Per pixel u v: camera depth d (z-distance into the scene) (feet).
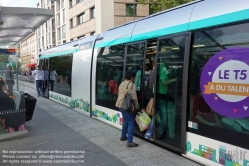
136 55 17.39
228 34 11.01
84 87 25.84
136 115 15.96
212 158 11.65
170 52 14.23
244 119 10.27
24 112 18.70
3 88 17.61
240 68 10.43
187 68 12.87
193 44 12.78
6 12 19.22
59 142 16.75
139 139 17.24
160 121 15.06
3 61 18.01
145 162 13.16
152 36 15.87
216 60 11.49
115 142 16.58
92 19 87.56
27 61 165.07
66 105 31.48
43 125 21.40
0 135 17.31
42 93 42.27
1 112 17.51
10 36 34.04
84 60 25.88
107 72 21.35
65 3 114.21
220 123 11.27
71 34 109.70
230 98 10.82
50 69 38.65
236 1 10.95
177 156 13.89
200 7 12.89
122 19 82.84
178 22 13.89
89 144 16.26
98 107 22.90
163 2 35.47
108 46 21.35
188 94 12.94
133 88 15.15
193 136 12.64
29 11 19.93
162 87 14.84
